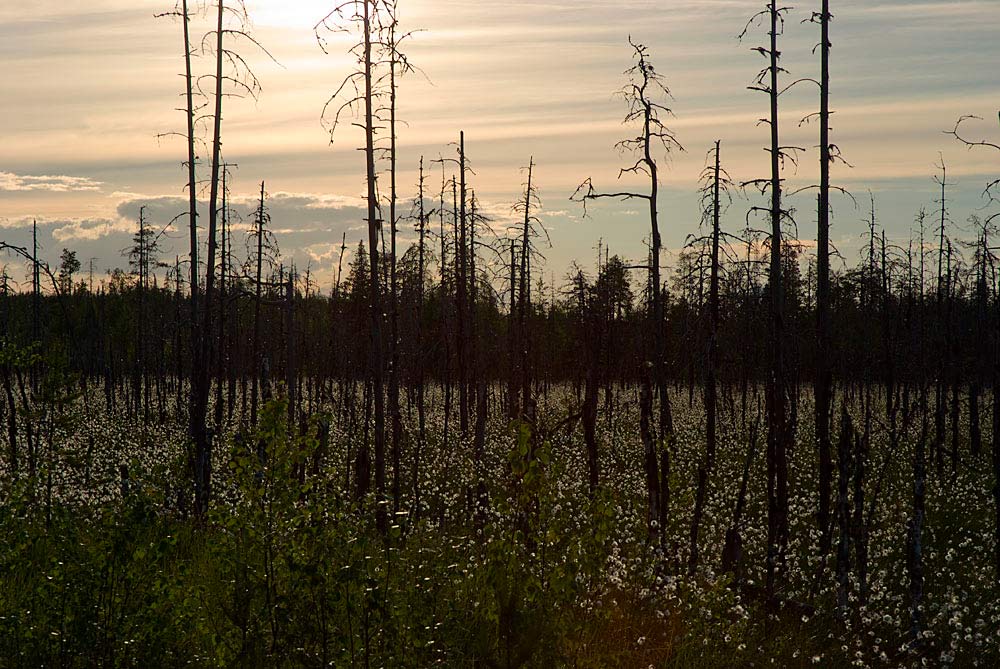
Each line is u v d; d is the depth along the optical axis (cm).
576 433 3103
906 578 1582
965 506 2305
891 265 3212
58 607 814
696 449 3138
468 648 798
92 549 830
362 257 3566
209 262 2083
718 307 2486
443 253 3133
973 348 3133
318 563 739
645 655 1012
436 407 4650
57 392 1436
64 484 1666
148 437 3475
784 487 1633
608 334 3116
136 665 807
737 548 1553
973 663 1243
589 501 904
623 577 1243
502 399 4231
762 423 3741
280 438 771
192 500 1569
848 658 1230
